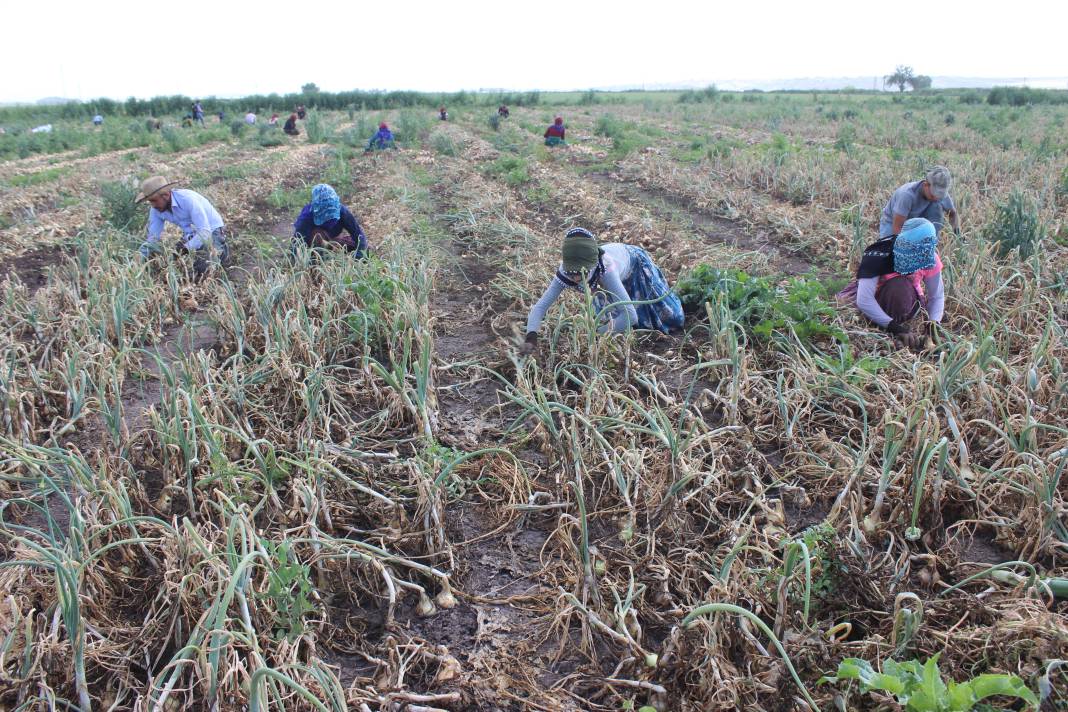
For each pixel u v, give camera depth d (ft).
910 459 11.29
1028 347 15.51
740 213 32.40
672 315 17.25
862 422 13.16
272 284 18.53
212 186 42.32
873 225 29.22
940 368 12.55
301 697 7.88
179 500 11.41
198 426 11.44
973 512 10.76
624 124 75.92
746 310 16.72
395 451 12.68
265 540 9.30
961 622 8.71
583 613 9.04
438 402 15.02
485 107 137.18
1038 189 33.94
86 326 16.87
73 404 14.32
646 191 39.47
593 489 11.47
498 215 30.99
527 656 8.93
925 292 17.16
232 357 14.84
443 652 8.86
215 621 7.90
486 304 20.66
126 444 11.88
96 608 8.95
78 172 51.21
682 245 25.63
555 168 47.78
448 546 10.41
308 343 15.46
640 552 10.39
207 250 22.56
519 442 13.03
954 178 36.45
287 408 13.98
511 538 10.99
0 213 35.63
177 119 131.75
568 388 14.99
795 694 7.64
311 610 8.83
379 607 9.77
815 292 17.12
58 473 11.28
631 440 12.06
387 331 16.65
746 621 8.29
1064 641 7.57
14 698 7.79
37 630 8.49
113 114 142.20
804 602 8.30
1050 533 9.78
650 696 8.09
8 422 13.04
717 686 7.72
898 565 9.68
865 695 7.45
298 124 106.83
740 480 11.81
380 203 35.83
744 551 9.95
